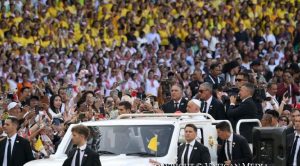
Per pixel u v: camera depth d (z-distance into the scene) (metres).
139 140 30.58
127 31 64.44
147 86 55.97
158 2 68.25
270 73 59.53
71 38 61.00
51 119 37.75
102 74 55.75
